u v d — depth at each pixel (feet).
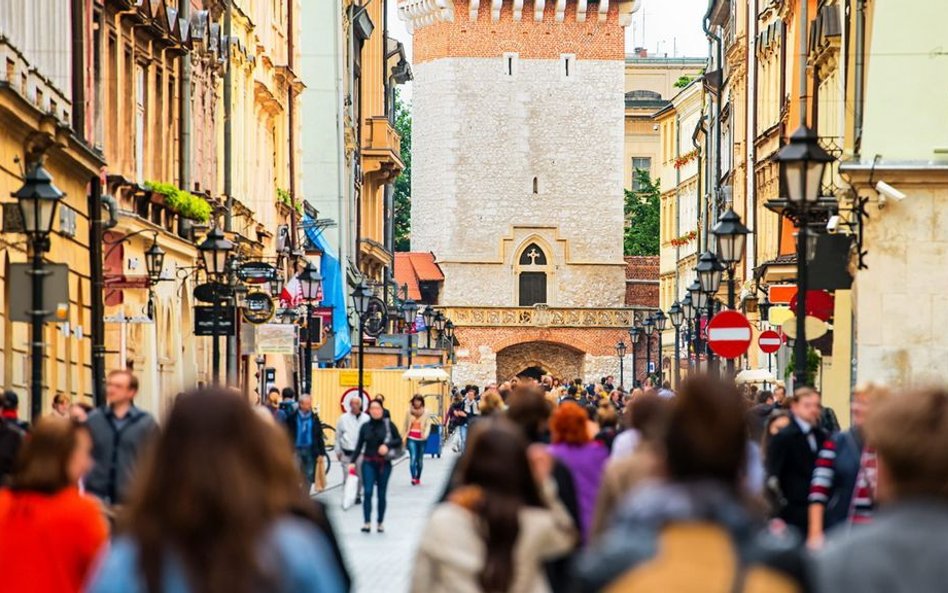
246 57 342.64
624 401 370.12
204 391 44.24
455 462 90.43
